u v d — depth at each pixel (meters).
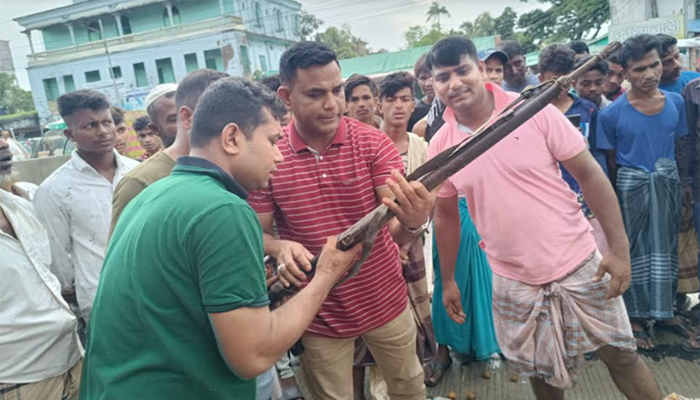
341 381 2.12
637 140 3.01
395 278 2.12
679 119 3.09
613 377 2.15
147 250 1.25
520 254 2.06
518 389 2.96
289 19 34.19
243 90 1.35
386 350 2.16
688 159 3.18
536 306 2.07
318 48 1.80
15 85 42.12
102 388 1.29
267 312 1.26
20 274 2.03
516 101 1.54
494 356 3.36
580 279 2.03
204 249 1.19
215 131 1.33
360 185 1.97
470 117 2.12
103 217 2.62
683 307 3.59
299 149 1.94
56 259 2.62
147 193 1.38
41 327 2.08
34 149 16.19
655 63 2.90
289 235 2.07
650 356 3.09
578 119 3.14
